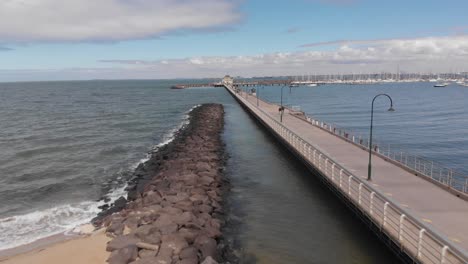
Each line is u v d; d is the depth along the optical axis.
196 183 22.83
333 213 19.55
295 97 131.88
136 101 112.69
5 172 30.12
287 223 18.31
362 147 28.52
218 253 14.70
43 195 24.41
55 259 14.47
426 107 89.00
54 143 42.47
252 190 23.50
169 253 13.63
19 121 62.44
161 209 17.70
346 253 15.31
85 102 108.12
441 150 41.00
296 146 29.62
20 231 18.38
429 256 11.85
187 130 48.12
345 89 197.88
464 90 170.75
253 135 44.47
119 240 14.76
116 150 38.94
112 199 23.09
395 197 17.11
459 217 14.72
